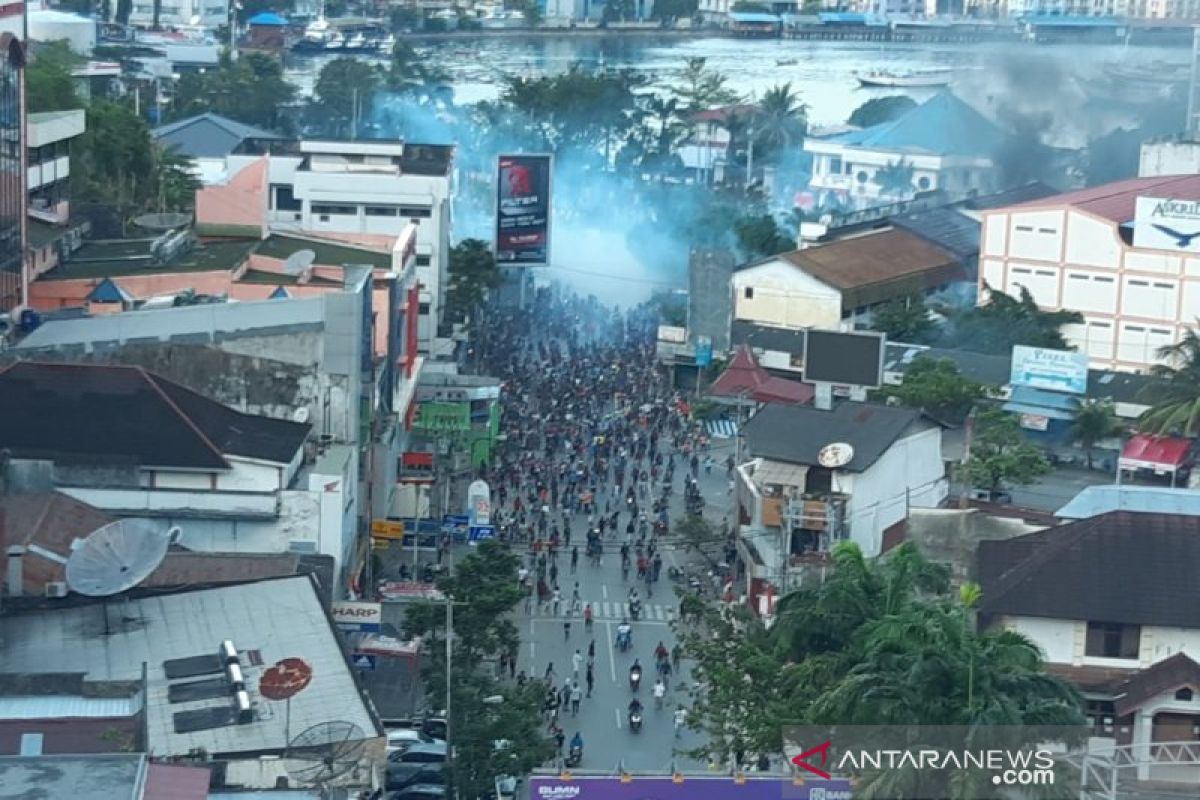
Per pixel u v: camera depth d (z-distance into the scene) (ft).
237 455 583.58
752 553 634.02
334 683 442.50
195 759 400.88
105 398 590.96
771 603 571.28
